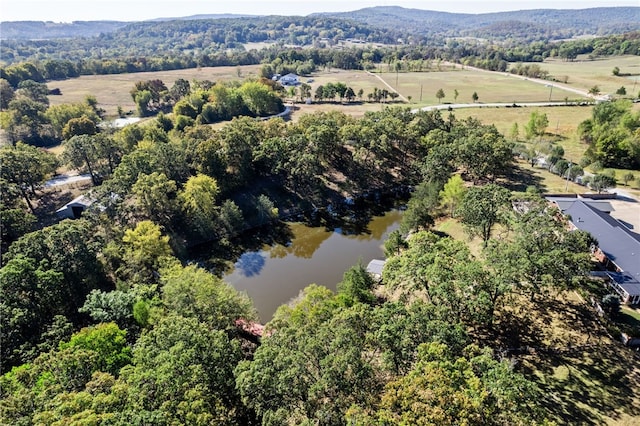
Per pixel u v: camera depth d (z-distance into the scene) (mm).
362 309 37594
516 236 53156
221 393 34156
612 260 57469
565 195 84312
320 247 80000
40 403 29828
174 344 35906
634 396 40281
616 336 47031
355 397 29844
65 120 131875
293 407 30781
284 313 48344
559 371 43312
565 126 136250
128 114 163500
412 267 45906
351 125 106125
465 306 41562
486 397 26844
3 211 69125
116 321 49219
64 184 95375
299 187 95500
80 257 57906
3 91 151250
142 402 28703
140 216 77438
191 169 90438
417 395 25984
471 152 91250
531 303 52750
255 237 83000
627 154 103188
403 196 99438
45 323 50406
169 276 55375
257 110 154375
